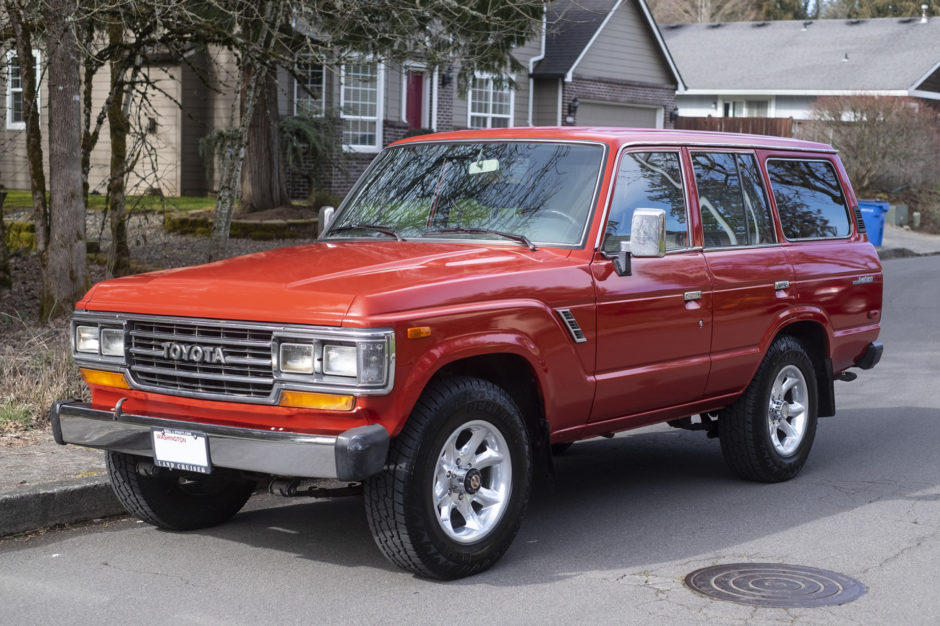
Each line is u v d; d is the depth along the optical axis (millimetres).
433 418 5012
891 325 14906
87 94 12305
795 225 7395
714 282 6531
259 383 4969
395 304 4852
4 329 11047
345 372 4734
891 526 6203
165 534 6004
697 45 48125
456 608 4891
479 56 14531
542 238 5977
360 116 24953
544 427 5672
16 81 25469
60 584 5172
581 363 5754
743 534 6051
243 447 4914
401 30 13578
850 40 45625
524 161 6309
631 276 6027
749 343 6836
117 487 5836
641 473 7539
